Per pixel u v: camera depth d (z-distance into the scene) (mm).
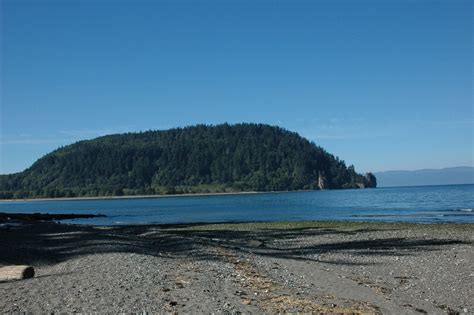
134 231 39406
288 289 14086
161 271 16297
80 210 110812
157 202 152250
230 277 15555
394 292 14688
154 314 10609
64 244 25000
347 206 85625
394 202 94812
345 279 16578
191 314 10656
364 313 11336
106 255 20328
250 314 10758
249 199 144250
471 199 97312
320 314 10938
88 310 10953
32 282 14547
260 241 31000
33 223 50750
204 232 38781
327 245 27844
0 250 22188
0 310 11023
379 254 23422
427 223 42062
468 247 24781
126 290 13000
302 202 110375
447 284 15820
